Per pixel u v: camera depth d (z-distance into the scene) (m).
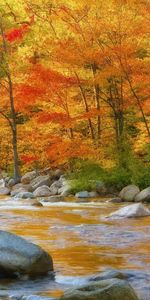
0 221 14.20
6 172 36.59
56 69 24.69
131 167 22.78
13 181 29.67
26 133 32.06
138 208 14.80
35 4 25.02
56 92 25.39
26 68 26.81
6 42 28.81
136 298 6.44
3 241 8.38
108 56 23.19
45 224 13.59
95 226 13.06
